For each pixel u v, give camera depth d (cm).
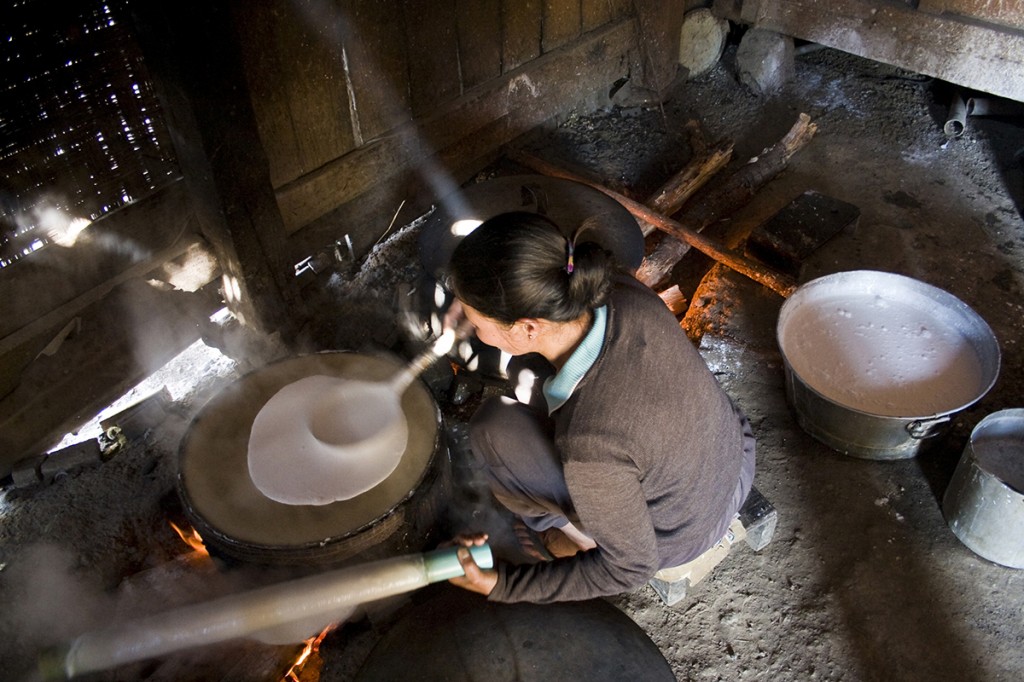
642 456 132
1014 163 370
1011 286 307
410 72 305
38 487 243
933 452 238
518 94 361
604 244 227
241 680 187
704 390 142
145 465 247
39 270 225
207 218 253
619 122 416
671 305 304
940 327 254
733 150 394
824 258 317
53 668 144
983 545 208
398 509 175
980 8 360
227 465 185
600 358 131
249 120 236
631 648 174
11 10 192
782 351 234
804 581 209
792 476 236
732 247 335
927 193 356
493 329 131
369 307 300
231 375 278
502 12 331
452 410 263
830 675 190
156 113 232
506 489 187
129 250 244
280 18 247
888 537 218
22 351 230
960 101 391
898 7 379
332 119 284
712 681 190
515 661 168
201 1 205
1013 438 216
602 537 138
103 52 213
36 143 211
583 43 377
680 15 410
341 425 189
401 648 173
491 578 149
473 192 249
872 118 408
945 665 191
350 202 310
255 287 268
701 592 207
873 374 239
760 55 422
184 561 220
